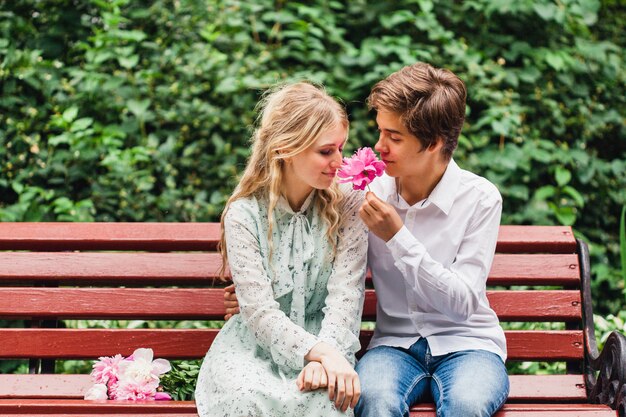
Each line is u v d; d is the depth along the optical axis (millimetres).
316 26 4711
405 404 2422
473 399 2346
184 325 3744
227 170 4277
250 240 2576
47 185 4250
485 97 4492
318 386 2355
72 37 4609
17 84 4344
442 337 2631
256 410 2342
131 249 2928
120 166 4145
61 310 2844
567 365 2916
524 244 2967
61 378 2787
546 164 4508
